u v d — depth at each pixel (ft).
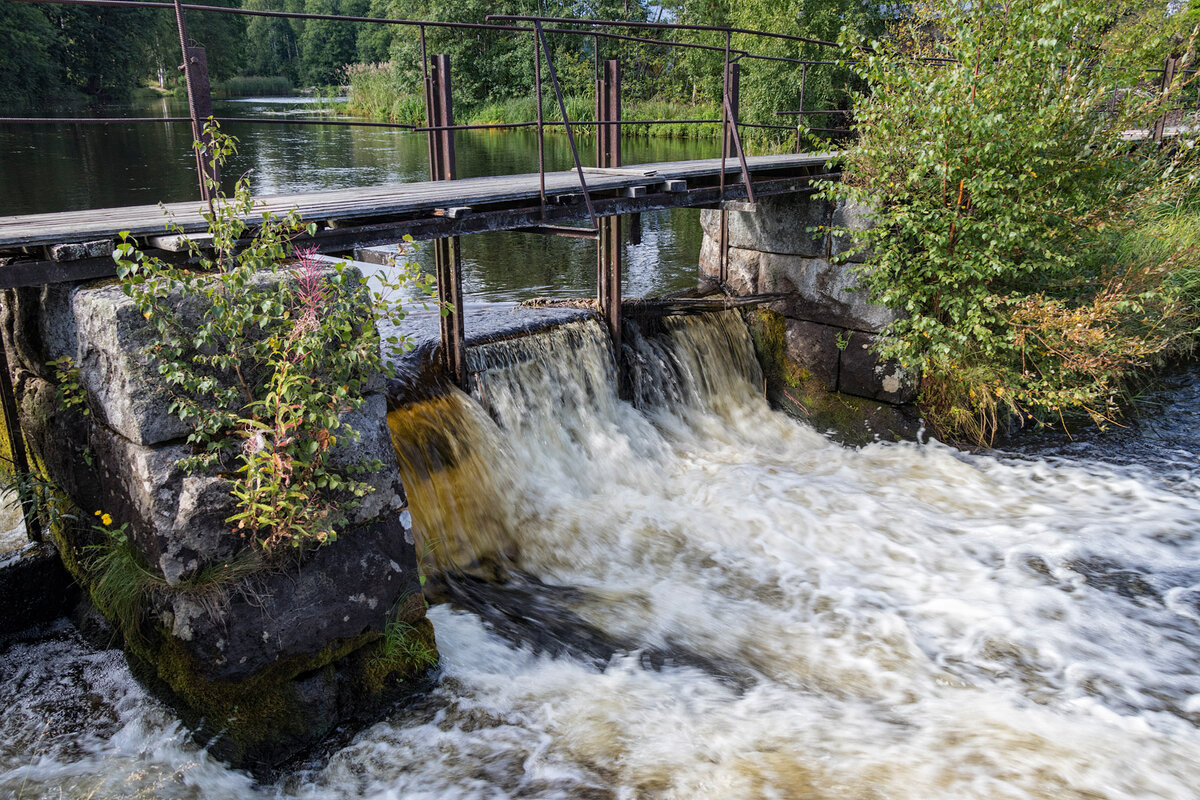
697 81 119.44
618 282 24.67
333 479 12.27
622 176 23.00
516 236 46.14
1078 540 20.07
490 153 74.08
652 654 15.67
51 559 14.39
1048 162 23.11
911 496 22.91
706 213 31.12
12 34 117.08
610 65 24.52
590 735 13.16
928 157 23.08
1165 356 29.66
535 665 14.98
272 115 116.88
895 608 17.63
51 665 13.50
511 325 23.40
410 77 133.39
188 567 11.74
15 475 14.65
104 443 12.32
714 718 13.78
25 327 13.93
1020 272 25.07
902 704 14.53
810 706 14.32
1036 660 15.85
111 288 11.86
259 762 12.37
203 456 11.69
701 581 18.65
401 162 64.59
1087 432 26.37
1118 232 27.02
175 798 11.39
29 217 14.47
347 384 12.50
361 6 271.28
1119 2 25.21
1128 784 12.51
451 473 19.01
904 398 26.61
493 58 137.18
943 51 25.36
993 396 25.76
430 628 14.40
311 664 12.87
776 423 27.91
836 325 27.55
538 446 22.03
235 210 12.52
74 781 11.41
